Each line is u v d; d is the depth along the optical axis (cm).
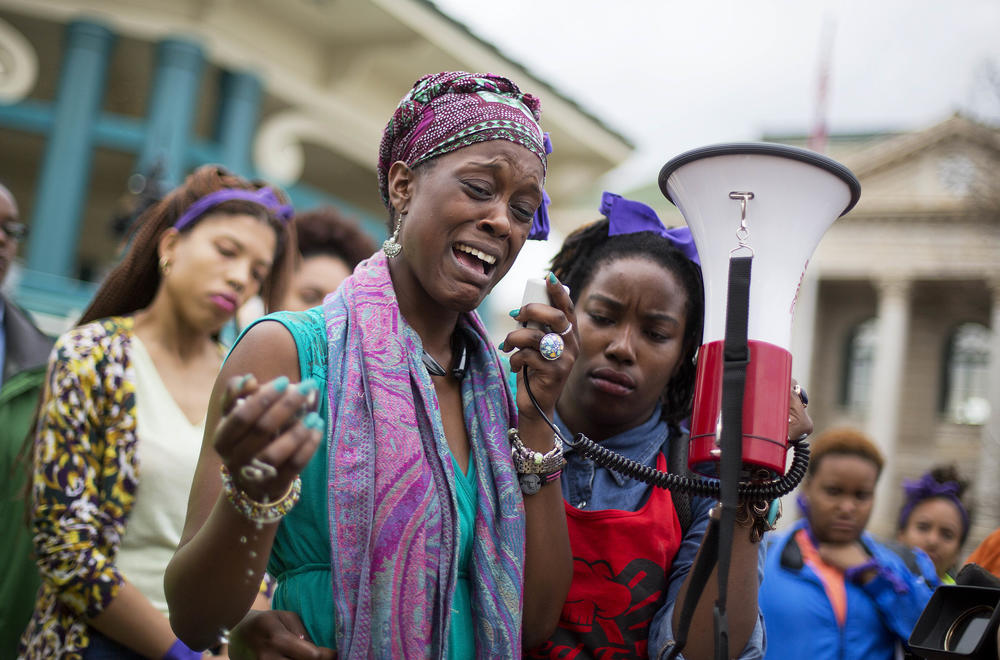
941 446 3195
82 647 249
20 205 1730
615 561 212
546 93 1573
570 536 214
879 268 3131
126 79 1547
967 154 2350
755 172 179
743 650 202
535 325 194
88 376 265
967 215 2347
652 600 211
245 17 1398
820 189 180
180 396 282
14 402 311
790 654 340
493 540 184
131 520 265
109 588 247
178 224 292
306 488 175
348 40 1482
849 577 344
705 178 183
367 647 163
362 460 171
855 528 356
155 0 1349
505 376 203
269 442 146
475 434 192
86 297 1081
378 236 1600
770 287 179
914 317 3300
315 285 391
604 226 247
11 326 360
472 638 181
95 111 1327
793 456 187
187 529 173
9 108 1309
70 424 259
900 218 3103
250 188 310
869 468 358
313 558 178
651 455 226
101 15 1336
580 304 234
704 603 195
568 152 1691
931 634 193
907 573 344
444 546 175
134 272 295
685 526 223
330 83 1502
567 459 228
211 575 160
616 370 223
